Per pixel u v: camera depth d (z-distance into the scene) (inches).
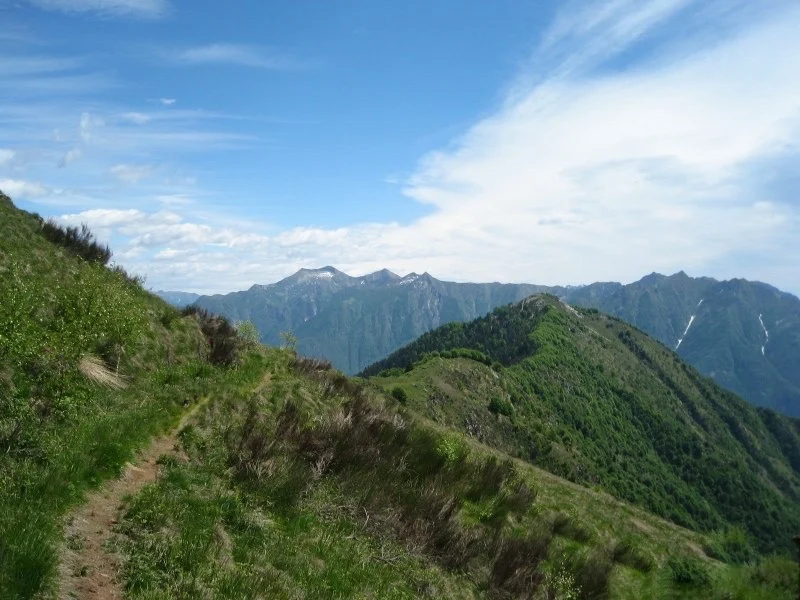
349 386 944.3
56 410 376.8
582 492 1049.5
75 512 290.7
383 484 551.5
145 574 261.3
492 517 647.1
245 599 272.8
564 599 504.1
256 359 860.6
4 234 629.9
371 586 373.1
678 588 330.3
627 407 5280.5
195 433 474.9
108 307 566.6
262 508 407.5
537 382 4537.4
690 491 4185.5
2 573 209.3
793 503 4603.8
